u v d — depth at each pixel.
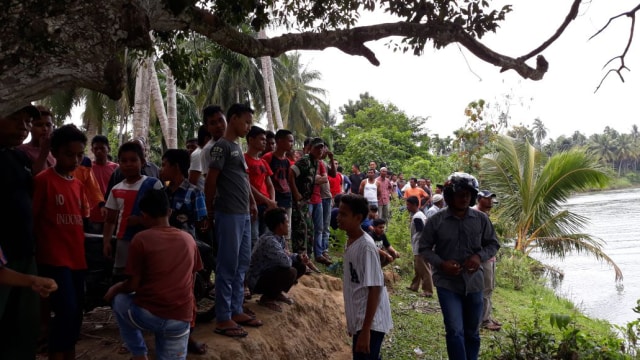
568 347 5.18
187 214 4.29
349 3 4.33
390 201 15.22
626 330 6.26
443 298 4.60
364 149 28.44
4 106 2.05
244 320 4.73
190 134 26.66
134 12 2.31
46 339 3.98
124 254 3.87
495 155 16.58
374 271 3.71
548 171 15.70
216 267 4.46
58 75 2.13
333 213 9.48
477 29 3.88
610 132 106.12
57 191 3.38
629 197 63.72
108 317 4.77
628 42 4.28
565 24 4.22
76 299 3.45
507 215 16.39
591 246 15.52
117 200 3.93
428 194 16.42
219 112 4.83
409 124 38.25
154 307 3.15
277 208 5.32
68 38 2.12
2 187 3.06
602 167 15.34
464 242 4.63
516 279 11.88
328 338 5.86
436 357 5.91
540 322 6.02
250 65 28.52
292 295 5.85
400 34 3.80
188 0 2.64
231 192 4.28
